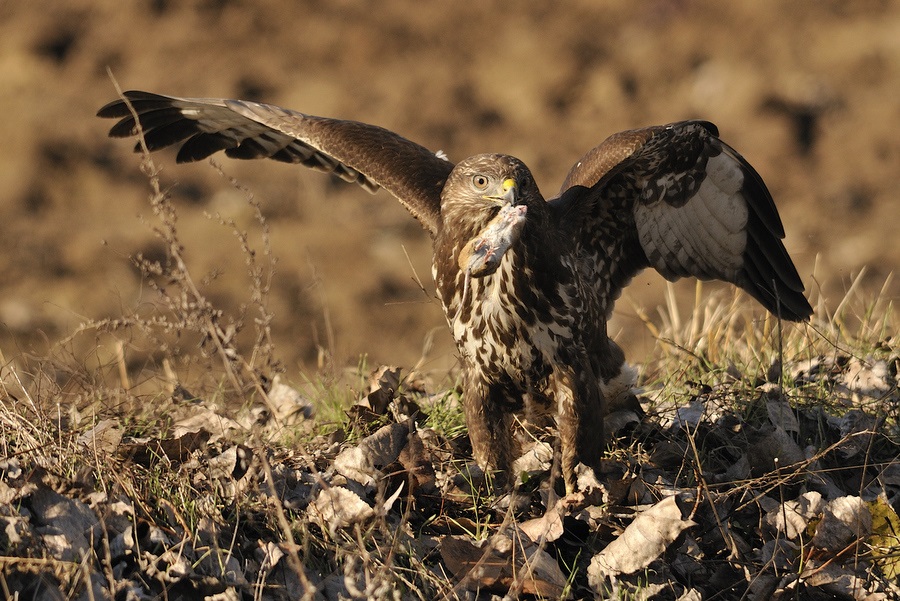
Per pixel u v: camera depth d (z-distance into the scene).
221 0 44.88
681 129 9.82
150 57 42.38
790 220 32.09
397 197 10.21
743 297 16.03
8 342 24.80
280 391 11.08
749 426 9.95
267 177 34.28
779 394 10.39
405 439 9.01
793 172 34.91
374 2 45.59
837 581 7.87
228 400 10.80
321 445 9.66
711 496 8.48
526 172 8.98
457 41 43.59
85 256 28.73
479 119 39.81
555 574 7.75
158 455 8.77
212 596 7.11
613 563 7.84
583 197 9.95
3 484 7.50
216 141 11.82
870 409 10.34
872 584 7.91
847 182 34.09
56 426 9.05
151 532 7.53
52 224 30.97
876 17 42.41
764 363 11.43
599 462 9.34
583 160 10.16
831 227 31.53
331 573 7.63
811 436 9.90
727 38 42.03
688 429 9.56
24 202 32.19
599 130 38.78
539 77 40.41
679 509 7.95
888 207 32.59
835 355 11.38
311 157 11.69
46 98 38.38
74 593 6.87
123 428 9.24
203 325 7.83
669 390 11.13
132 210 32.09
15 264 28.34
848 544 8.10
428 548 8.05
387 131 10.62
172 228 7.92
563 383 9.24
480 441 9.38
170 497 8.04
